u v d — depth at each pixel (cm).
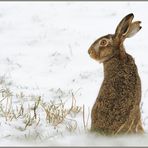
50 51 4797
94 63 4412
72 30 5353
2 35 5388
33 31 5459
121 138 2283
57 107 2998
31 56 4688
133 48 4588
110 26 5356
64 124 2820
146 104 3262
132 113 2438
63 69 4316
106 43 2564
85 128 2666
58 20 5794
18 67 4406
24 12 6244
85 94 3616
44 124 2797
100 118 2470
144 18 5416
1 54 4756
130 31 2536
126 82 2466
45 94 3603
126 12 5784
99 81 3934
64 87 3841
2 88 3703
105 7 6116
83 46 4862
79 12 6050
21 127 2728
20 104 3203
